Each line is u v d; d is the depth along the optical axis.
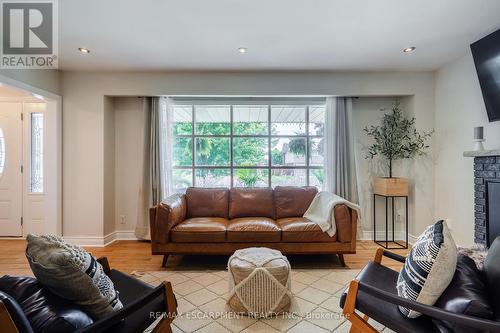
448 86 3.32
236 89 3.61
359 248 3.52
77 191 3.57
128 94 3.59
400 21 2.33
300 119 4.03
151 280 2.56
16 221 3.81
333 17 2.26
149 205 3.74
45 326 1.02
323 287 2.40
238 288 1.98
